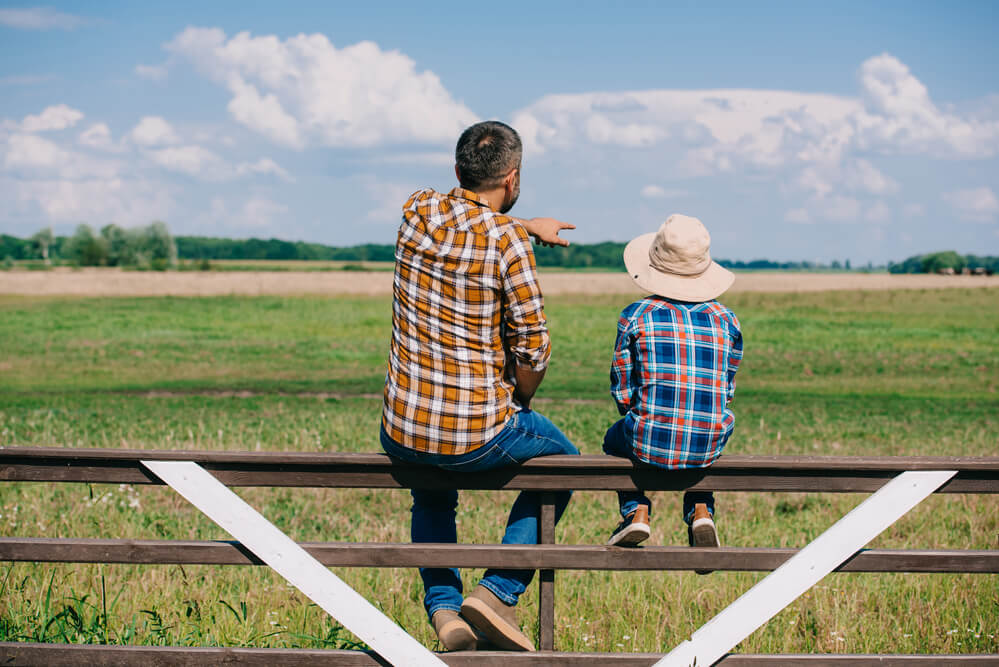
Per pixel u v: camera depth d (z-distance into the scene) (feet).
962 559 9.99
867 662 9.96
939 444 38.42
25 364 83.97
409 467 9.95
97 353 94.38
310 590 9.75
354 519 23.59
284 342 108.78
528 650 10.05
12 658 9.97
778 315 154.92
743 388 71.72
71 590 14.83
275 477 10.01
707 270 10.41
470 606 9.76
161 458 9.81
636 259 10.80
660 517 23.85
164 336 114.62
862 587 16.83
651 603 15.76
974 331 130.52
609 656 9.87
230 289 213.87
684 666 9.80
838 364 91.20
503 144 9.43
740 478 10.06
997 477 9.94
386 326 131.54
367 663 9.97
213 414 47.65
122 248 418.51
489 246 9.10
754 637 14.43
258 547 9.77
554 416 46.75
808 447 36.96
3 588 13.94
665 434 9.69
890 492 9.81
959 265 529.86
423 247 9.32
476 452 9.44
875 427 45.85
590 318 144.05
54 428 38.60
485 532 21.58
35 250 536.01
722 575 17.53
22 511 21.70
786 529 22.50
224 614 14.28
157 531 20.93
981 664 9.92
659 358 9.88
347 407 53.31
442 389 9.24
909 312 161.79
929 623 14.96
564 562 9.93
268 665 9.96
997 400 65.98
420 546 9.96
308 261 599.98
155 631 12.58
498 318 9.32
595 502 25.22
